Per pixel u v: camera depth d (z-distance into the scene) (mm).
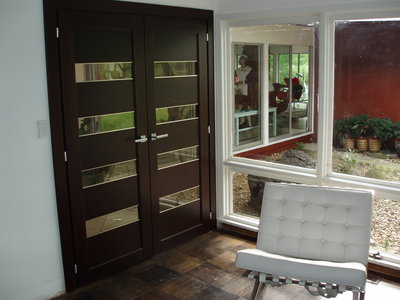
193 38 3807
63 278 3176
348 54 3381
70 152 3068
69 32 2951
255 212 4160
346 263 2580
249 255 2566
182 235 3994
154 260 3701
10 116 2740
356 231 2779
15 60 2721
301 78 3639
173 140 3775
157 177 3693
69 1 2914
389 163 3314
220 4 3920
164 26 3547
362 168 3457
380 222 3393
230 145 4238
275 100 3855
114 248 3465
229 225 4262
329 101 3514
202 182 4105
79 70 3047
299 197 2939
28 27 2754
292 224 2914
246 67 3988
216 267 3551
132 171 3500
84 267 3277
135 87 3393
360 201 2814
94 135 3199
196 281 3336
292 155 3822
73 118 3053
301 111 3684
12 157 2783
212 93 4051
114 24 3199
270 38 3773
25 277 2961
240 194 4242
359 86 3367
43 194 2980
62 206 3080
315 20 3465
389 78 3221
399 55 3150
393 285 3207
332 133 3557
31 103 2832
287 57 3693
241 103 4098
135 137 3465
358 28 3305
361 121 3395
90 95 3133
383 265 3326
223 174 4230
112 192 3381
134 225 3584
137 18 3344
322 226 2857
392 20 3154
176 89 3730
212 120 4094
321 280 2432
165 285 3287
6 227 2814
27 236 2932
